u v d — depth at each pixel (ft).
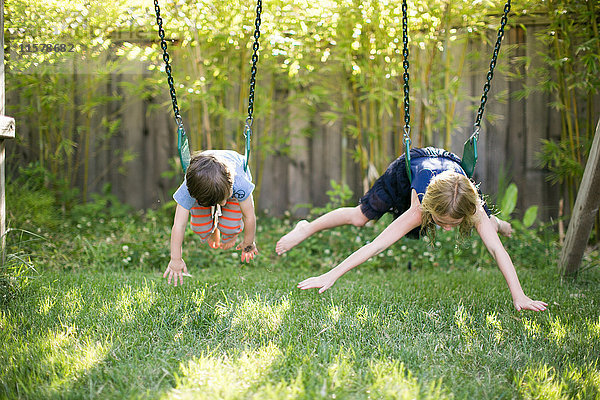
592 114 16.75
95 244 15.47
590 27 15.43
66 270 14.03
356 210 11.19
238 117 17.90
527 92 16.98
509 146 18.53
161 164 20.53
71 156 19.77
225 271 14.07
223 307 10.12
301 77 18.83
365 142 19.21
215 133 19.60
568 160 16.71
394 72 15.67
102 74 16.26
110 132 19.89
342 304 10.62
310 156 20.30
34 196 17.12
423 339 9.16
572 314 10.52
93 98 18.75
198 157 9.18
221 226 10.37
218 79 17.67
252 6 14.34
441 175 9.05
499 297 11.51
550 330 9.61
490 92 18.16
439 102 17.46
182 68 18.12
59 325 9.34
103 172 20.43
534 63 17.13
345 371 7.65
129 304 10.21
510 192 16.65
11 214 15.43
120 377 7.55
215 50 17.72
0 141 11.14
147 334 9.09
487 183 18.80
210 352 8.27
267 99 18.62
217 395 6.94
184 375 7.57
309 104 19.13
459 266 15.42
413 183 9.95
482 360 8.41
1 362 7.97
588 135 16.70
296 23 14.73
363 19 14.21
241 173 9.91
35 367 7.88
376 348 8.71
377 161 19.06
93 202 20.52
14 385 7.41
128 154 20.34
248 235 10.65
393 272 14.93
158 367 7.87
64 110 18.83
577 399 7.36
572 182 17.92
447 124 17.67
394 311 10.31
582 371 8.04
